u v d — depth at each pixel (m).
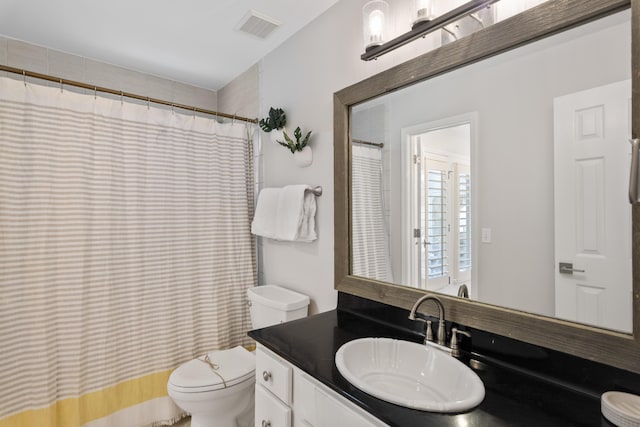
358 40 1.55
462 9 1.01
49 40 2.01
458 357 1.08
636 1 0.79
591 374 0.87
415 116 1.29
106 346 1.74
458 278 1.16
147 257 1.89
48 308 1.58
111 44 2.06
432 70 1.21
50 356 1.58
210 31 1.93
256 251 2.36
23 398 1.52
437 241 1.22
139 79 2.44
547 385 0.92
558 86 0.93
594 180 0.87
